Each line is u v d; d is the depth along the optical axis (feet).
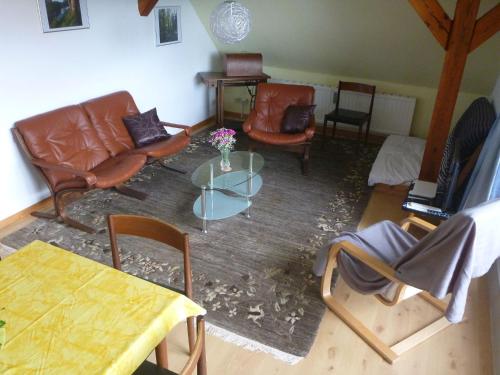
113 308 4.47
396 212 11.53
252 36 16.70
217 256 9.36
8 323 4.25
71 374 3.69
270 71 18.83
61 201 10.40
